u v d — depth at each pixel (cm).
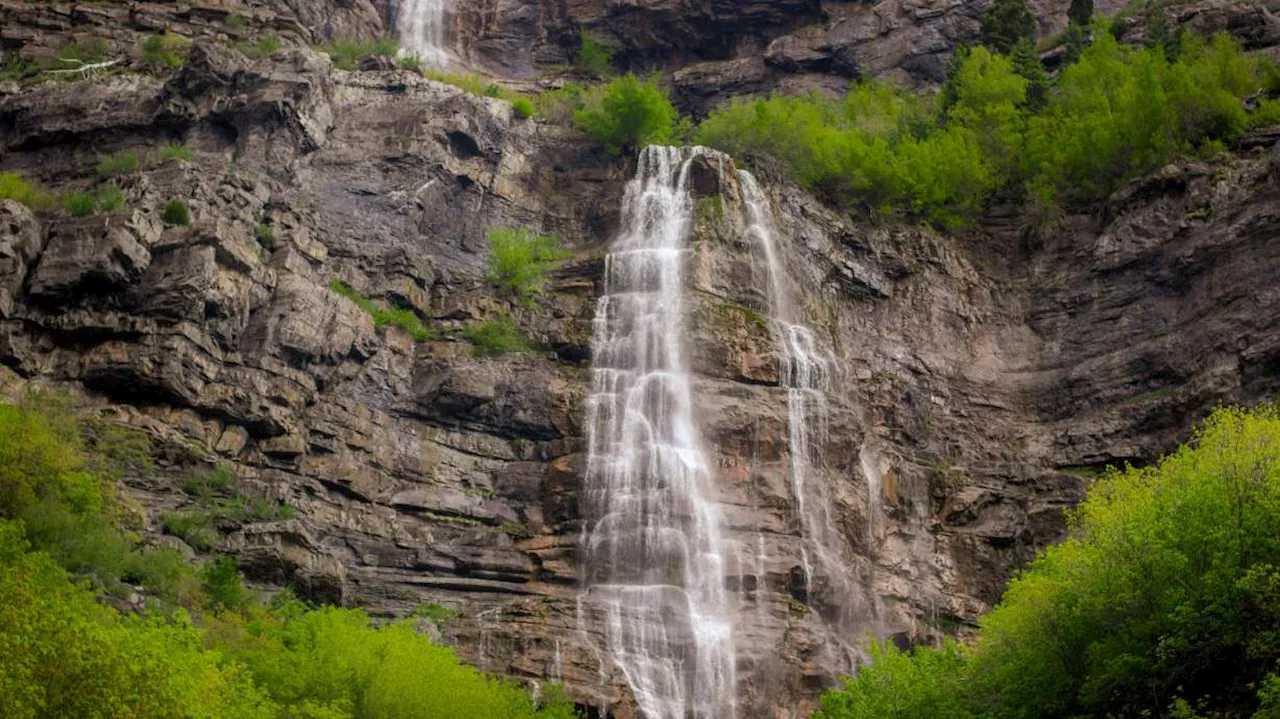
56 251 5650
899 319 7050
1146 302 6838
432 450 6056
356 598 5519
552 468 6103
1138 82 7350
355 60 7794
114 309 5672
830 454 6231
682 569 5759
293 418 5753
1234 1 8338
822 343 6719
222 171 6412
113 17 7688
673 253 6662
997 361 7044
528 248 6775
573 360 6500
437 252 6906
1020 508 6500
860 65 9025
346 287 6356
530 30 9538
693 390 6194
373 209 6831
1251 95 7475
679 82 9200
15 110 7019
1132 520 4384
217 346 5741
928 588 6228
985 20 8594
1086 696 4191
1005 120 7731
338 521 5672
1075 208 7394
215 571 4859
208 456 5503
